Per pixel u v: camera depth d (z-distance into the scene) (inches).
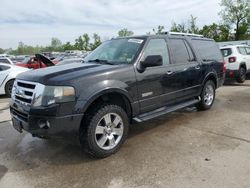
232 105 277.9
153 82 181.6
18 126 153.3
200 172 135.3
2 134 203.9
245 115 237.6
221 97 323.3
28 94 147.5
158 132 197.3
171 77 197.0
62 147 174.2
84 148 151.9
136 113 173.8
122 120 162.9
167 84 194.2
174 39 213.2
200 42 247.0
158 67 187.6
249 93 347.9
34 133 142.4
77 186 126.7
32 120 140.4
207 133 192.5
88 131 147.4
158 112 190.2
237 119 225.6
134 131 200.7
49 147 175.0
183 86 212.7
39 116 138.8
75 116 140.8
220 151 159.9
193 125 211.9
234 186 121.8
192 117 234.8
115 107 158.1
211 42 266.7
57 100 136.9
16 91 157.0
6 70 381.7
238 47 440.5
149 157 155.0
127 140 182.7
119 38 205.0
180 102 217.0
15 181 133.0
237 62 420.8
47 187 126.7
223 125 210.1
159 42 195.6
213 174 132.9
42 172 141.4
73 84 141.2
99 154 152.6
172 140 180.5
